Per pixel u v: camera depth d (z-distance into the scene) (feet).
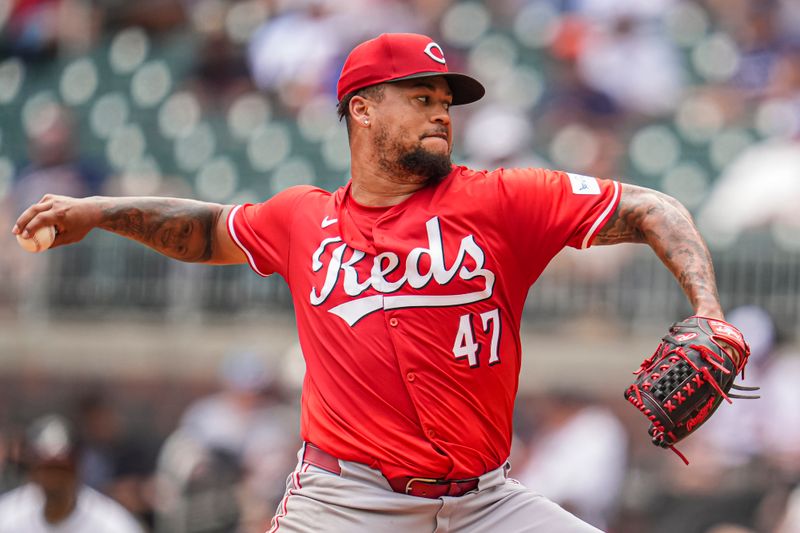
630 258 118.01
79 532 73.20
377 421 37.40
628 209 37.47
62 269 132.46
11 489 108.58
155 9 167.43
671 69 145.07
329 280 38.27
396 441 37.22
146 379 129.08
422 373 36.99
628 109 142.61
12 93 164.76
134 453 110.11
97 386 130.21
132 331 129.59
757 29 148.56
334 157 147.02
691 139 139.95
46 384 132.16
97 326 130.52
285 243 40.45
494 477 38.45
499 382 37.83
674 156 138.72
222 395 117.08
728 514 94.07
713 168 137.28
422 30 157.48
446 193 37.83
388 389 37.24
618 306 117.60
